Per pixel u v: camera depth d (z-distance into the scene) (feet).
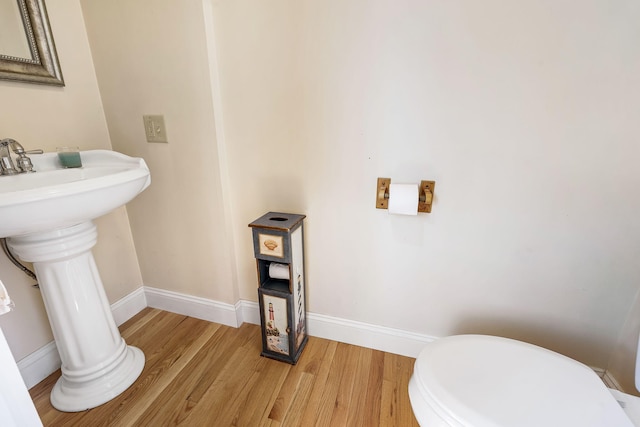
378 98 3.47
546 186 3.20
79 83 4.19
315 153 3.91
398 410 3.52
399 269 4.01
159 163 4.54
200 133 4.17
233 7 3.68
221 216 4.49
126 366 3.99
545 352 2.82
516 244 3.46
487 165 3.32
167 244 5.00
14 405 1.52
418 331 4.20
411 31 3.17
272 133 4.02
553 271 3.42
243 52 3.81
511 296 3.65
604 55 2.74
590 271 3.30
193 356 4.36
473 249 3.63
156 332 4.88
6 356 1.47
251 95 3.95
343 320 4.52
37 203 2.39
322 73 3.58
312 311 4.65
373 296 4.26
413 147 3.51
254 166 4.25
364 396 3.70
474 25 2.99
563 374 2.56
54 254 3.18
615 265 3.20
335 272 4.33
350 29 3.35
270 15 3.58
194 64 3.89
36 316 3.89
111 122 4.57
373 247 4.03
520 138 3.15
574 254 3.30
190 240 4.82
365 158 3.72
